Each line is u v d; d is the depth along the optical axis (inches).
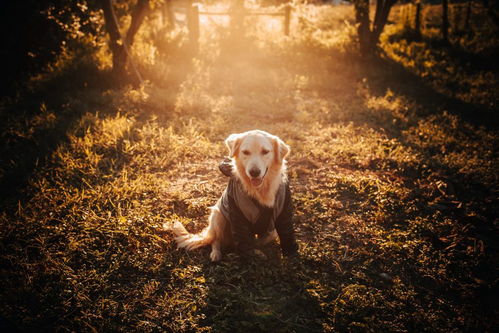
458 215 168.7
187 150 230.7
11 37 325.4
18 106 279.6
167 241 151.1
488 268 137.3
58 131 240.2
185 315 115.6
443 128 267.1
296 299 122.6
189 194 187.0
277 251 147.3
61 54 373.7
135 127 256.8
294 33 543.2
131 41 365.7
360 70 418.9
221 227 143.9
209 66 414.6
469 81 380.8
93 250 143.9
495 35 553.9
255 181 123.7
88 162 208.7
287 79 388.8
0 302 115.8
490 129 272.5
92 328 107.9
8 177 187.8
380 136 257.6
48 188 182.7
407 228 161.3
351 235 157.6
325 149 240.8
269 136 136.3
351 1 467.5
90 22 406.3
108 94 311.9
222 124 272.7
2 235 144.9
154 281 128.7
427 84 375.6
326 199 182.2
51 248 140.7
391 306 119.0
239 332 109.1
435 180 200.4
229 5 504.4
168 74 369.1
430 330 110.0
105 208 172.2
